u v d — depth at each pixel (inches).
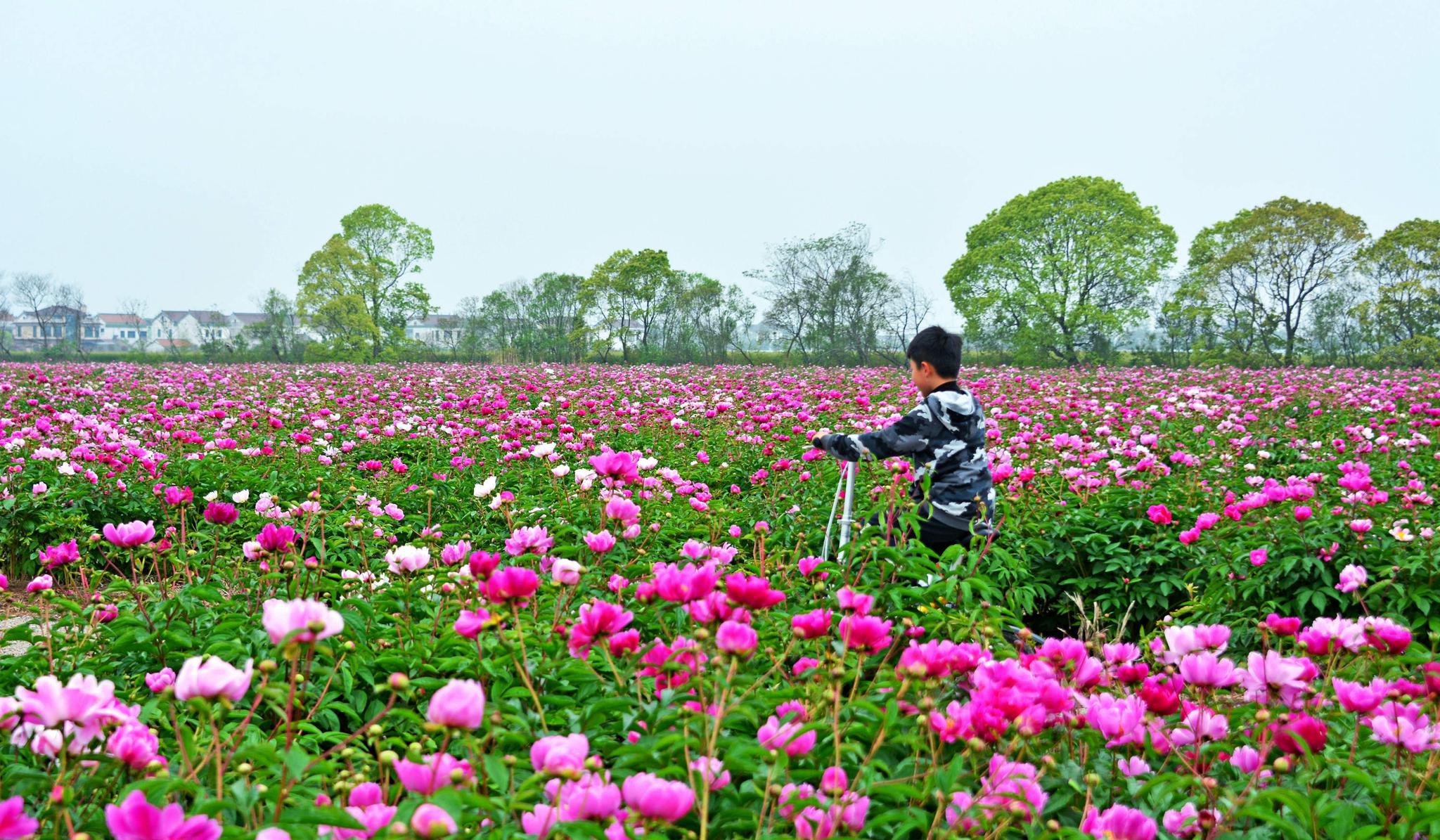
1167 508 232.1
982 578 140.3
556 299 2464.3
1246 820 85.4
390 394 692.7
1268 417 494.3
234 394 701.9
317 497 161.5
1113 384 784.9
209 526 234.7
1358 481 207.5
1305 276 1616.6
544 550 127.0
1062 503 246.2
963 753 83.0
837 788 72.4
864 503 215.6
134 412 540.7
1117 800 87.3
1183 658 89.5
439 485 298.4
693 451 350.9
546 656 109.0
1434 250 1529.3
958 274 1809.8
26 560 259.3
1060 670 97.0
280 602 77.0
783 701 96.3
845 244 1893.5
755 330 2460.6
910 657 89.0
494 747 89.0
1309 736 83.3
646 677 103.2
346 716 126.6
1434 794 87.9
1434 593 180.9
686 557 137.4
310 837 69.2
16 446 308.8
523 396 655.1
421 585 146.7
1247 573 201.0
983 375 924.0
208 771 88.3
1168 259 1708.9
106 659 129.7
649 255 2295.8
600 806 68.9
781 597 89.2
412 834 61.6
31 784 84.0
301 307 2156.7
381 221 2330.2
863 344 1877.5
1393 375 999.0
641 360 2162.9
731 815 77.7
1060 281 1711.4
